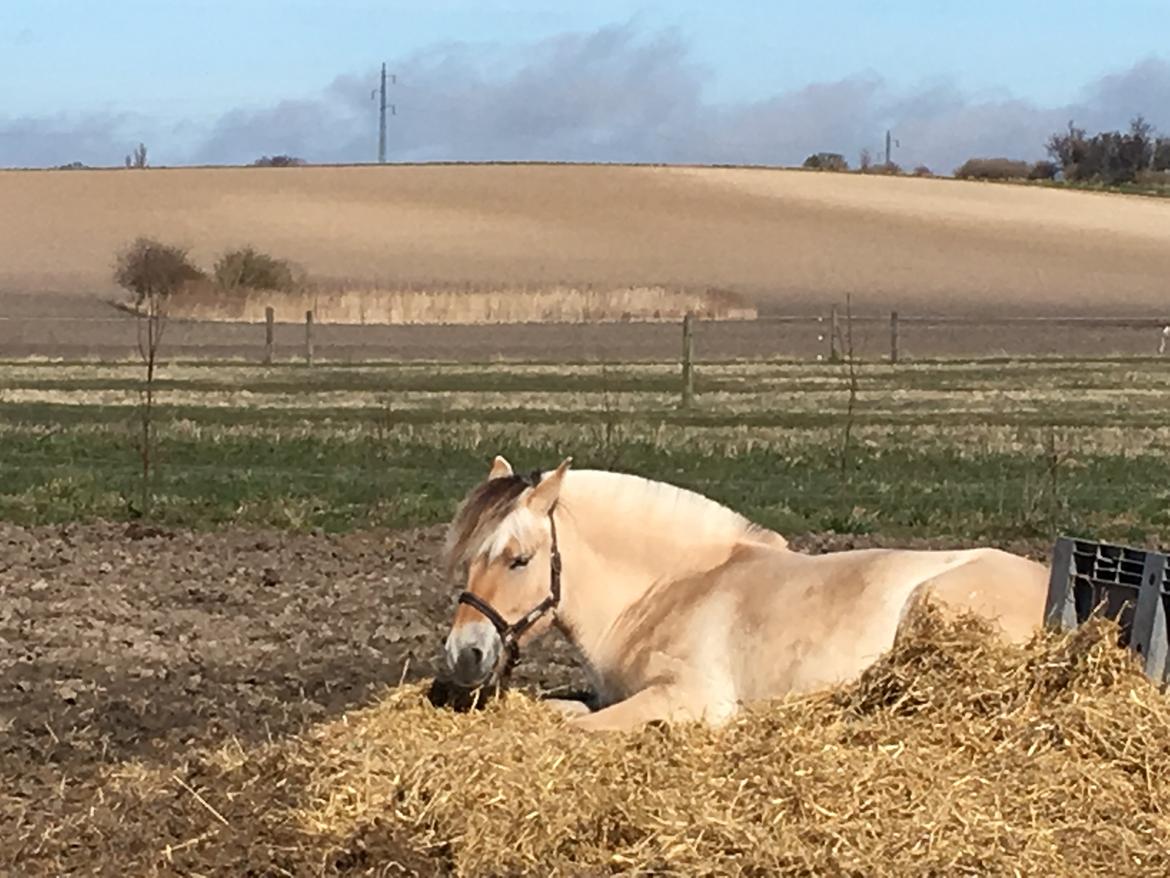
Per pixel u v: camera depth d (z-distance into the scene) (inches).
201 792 272.2
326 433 869.2
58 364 1379.2
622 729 280.2
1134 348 1660.9
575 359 1471.5
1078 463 784.3
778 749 253.3
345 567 539.8
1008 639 271.6
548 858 240.5
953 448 827.4
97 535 598.2
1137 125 4722.0
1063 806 235.1
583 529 306.8
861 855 227.8
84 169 3390.7
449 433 864.3
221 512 641.0
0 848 257.1
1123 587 264.8
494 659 290.4
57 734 327.6
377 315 2071.9
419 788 257.1
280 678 382.3
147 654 409.4
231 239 2763.3
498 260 2674.7
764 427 914.1
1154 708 248.7
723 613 294.8
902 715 263.4
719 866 229.3
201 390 1139.3
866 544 589.9
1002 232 3073.3
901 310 2288.4
